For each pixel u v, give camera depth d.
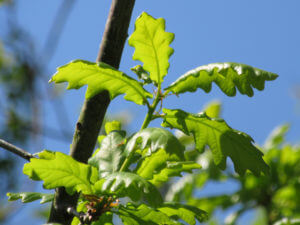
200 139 1.30
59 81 1.28
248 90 1.29
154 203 1.21
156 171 1.28
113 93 1.29
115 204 1.27
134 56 1.30
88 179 1.27
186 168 1.30
